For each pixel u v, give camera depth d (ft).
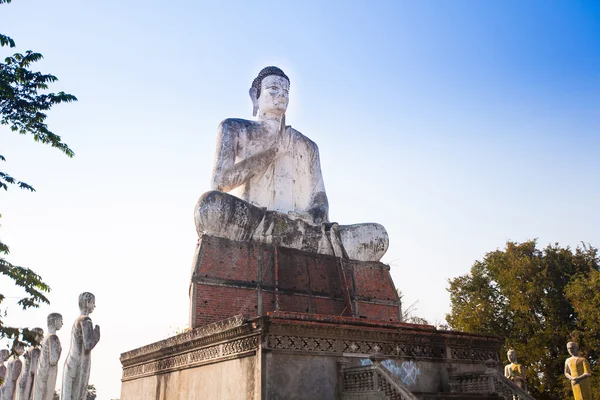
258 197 62.49
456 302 128.88
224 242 51.75
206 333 41.65
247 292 50.65
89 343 36.37
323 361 37.22
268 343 35.37
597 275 103.45
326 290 55.42
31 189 40.78
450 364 44.27
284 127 65.77
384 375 34.86
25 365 51.31
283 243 56.03
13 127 39.86
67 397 35.47
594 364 105.60
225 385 38.19
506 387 40.86
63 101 40.09
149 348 51.70
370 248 60.59
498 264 122.11
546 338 108.06
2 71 38.22
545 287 114.52
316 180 67.56
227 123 62.90
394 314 59.41
